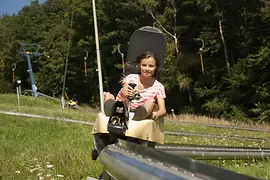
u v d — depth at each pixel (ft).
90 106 191.31
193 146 18.98
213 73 150.20
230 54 153.07
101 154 9.96
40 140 47.16
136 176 6.86
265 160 23.82
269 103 129.39
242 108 139.74
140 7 170.30
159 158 6.89
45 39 240.94
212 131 73.10
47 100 150.92
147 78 12.11
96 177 18.89
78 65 202.59
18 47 257.96
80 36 198.18
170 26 164.76
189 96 157.38
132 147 8.30
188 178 5.46
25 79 257.75
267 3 132.26
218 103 143.84
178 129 72.69
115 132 9.46
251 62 131.64
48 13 284.61
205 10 146.41
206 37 149.79
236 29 147.13
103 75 191.83
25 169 19.70
